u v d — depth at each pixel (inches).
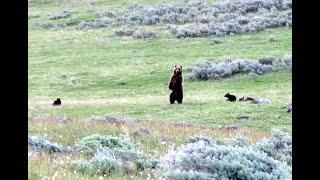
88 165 2001.7
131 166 2098.9
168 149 2866.6
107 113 5836.6
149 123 4212.6
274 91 7751.0
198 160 1854.1
